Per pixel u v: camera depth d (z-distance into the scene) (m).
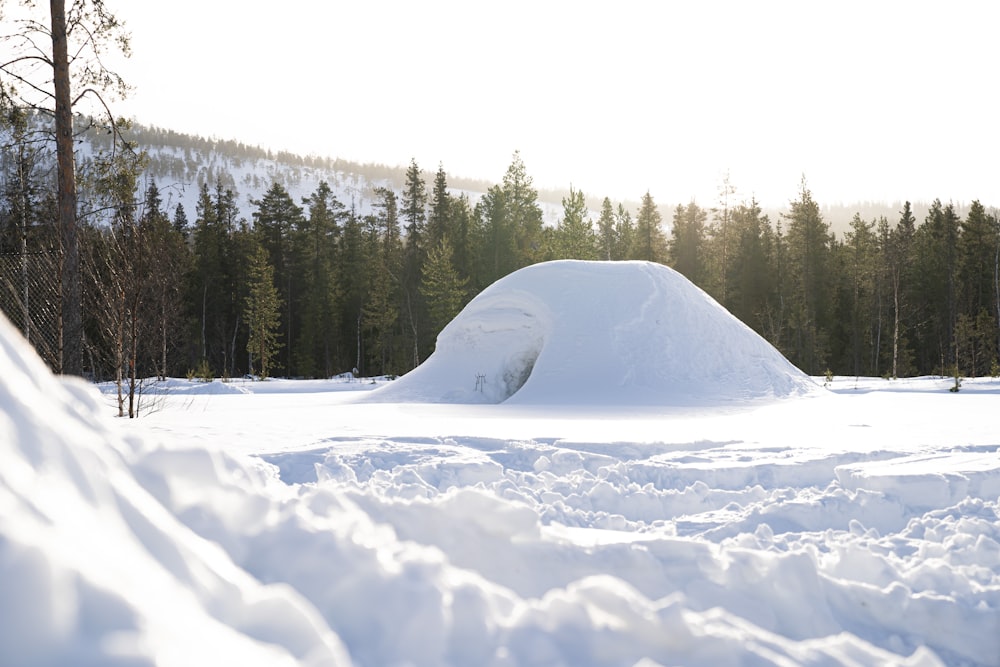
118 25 13.98
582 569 3.72
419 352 53.81
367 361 55.06
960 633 3.91
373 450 8.32
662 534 6.07
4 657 1.40
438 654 2.55
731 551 3.98
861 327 52.75
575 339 22.31
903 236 58.06
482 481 7.50
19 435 1.92
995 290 51.78
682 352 22.41
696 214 62.62
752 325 54.28
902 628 3.94
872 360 52.44
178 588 1.97
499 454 8.65
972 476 6.89
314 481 7.33
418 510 3.83
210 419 12.09
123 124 14.75
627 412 16.61
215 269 53.41
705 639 2.98
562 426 11.70
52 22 13.52
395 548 3.21
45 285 13.65
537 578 3.65
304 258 57.28
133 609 1.60
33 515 1.68
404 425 11.42
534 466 8.28
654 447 9.24
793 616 3.75
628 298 23.72
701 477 7.78
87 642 1.49
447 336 25.28
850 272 55.12
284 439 9.19
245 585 2.31
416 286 55.22
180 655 1.60
